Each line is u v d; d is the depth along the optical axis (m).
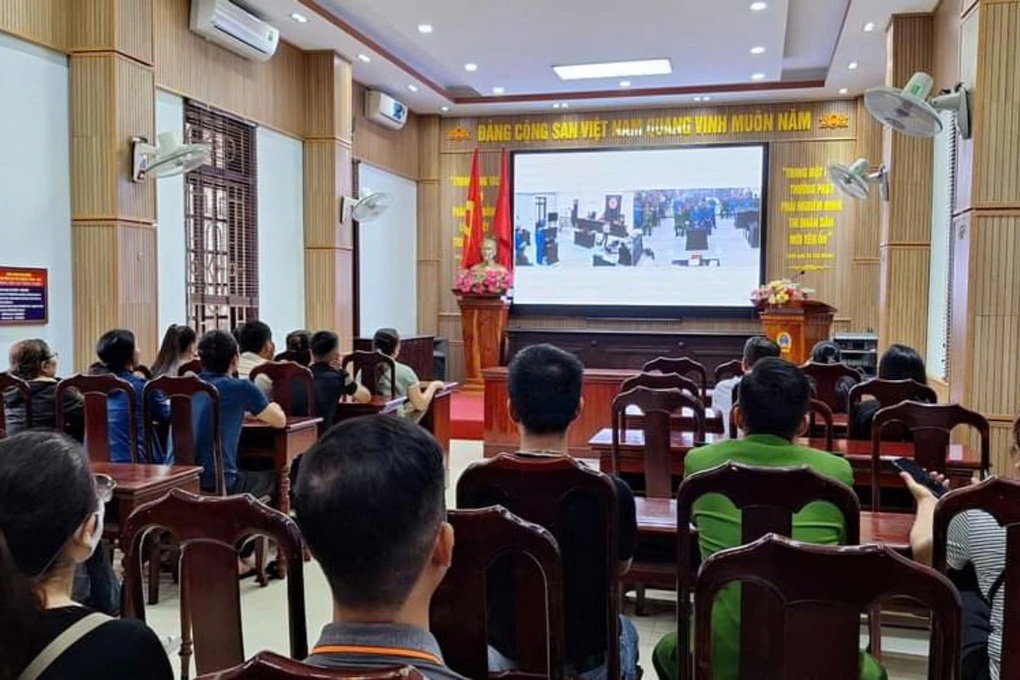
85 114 5.30
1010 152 4.47
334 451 0.98
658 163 10.34
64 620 1.14
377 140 9.82
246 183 7.23
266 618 3.45
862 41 7.54
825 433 3.79
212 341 3.86
